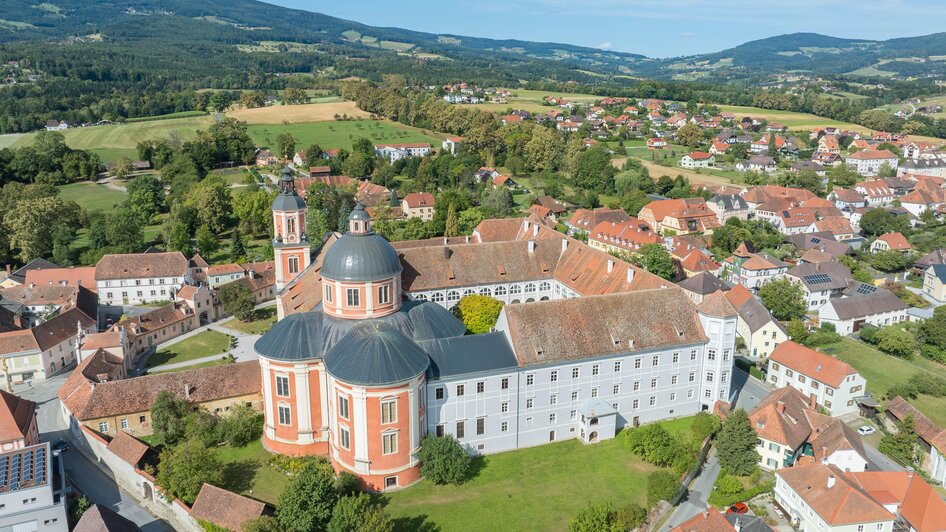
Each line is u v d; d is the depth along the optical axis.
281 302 130.25
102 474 96.94
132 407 102.88
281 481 90.56
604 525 76.44
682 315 109.25
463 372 94.62
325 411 96.31
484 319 127.12
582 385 102.62
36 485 80.94
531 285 148.50
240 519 78.50
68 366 136.50
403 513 84.31
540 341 100.31
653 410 108.94
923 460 102.50
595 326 104.31
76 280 169.38
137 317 144.12
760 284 183.50
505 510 85.12
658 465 95.81
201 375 107.44
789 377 123.44
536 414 101.00
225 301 157.25
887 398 120.88
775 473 93.56
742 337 144.88
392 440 87.94
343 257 95.75
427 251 143.00
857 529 79.62
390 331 90.81
